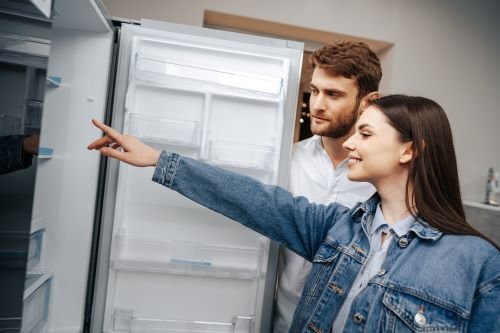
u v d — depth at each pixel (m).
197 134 1.11
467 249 0.75
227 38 1.15
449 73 2.38
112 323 1.13
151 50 1.13
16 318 0.67
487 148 2.47
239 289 1.21
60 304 1.14
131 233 1.16
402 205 0.85
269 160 1.15
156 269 1.11
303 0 2.15
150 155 0.98
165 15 2.01
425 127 0.80
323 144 1.30
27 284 0.97
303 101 2.55
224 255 1.18
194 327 1.18
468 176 2.46
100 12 0.98
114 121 1.11
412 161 0.81
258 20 2.13
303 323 0.91
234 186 0.98
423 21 2.32
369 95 1.16
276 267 1.19
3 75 0.63
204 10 2.04
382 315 0.76
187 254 1.16
